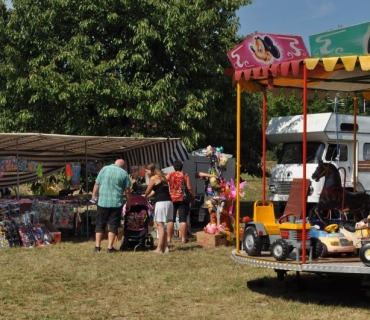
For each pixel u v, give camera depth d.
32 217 13.38
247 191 30.58
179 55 18.25
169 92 17.55
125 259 11.32
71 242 13.67
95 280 9.35
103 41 18.55
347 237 8.23
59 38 18.50
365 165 18.66
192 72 18.39
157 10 17.73
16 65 17.80
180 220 13.58
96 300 8.11
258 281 9.09
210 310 7.57
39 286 8.88
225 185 13.73
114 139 14.30
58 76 17.31
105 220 12.27
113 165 12.35
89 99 17.42
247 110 20.67
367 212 10.12
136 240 12.48
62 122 18.78
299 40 8.01
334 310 7.53
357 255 8.21
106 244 13.33
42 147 16.14
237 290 8.69
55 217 14.22
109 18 17.61
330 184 10.07
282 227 7.99
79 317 7.21
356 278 9.48
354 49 7.16
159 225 12.11
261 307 7.74
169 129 18.39
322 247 7.89
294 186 10.48
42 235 13.30
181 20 17.28
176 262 11.02
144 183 16.56
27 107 18.45
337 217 11.80
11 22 18.17
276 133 19.34
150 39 17.55
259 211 9.00
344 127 18.28
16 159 13.77
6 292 8.48
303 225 7.59
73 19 18.53
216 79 18.64
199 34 18.31
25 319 7.11
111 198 12.15
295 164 18.67
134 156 17.30
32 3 18.22
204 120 18.22
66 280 9.34
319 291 8.69
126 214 12.56
